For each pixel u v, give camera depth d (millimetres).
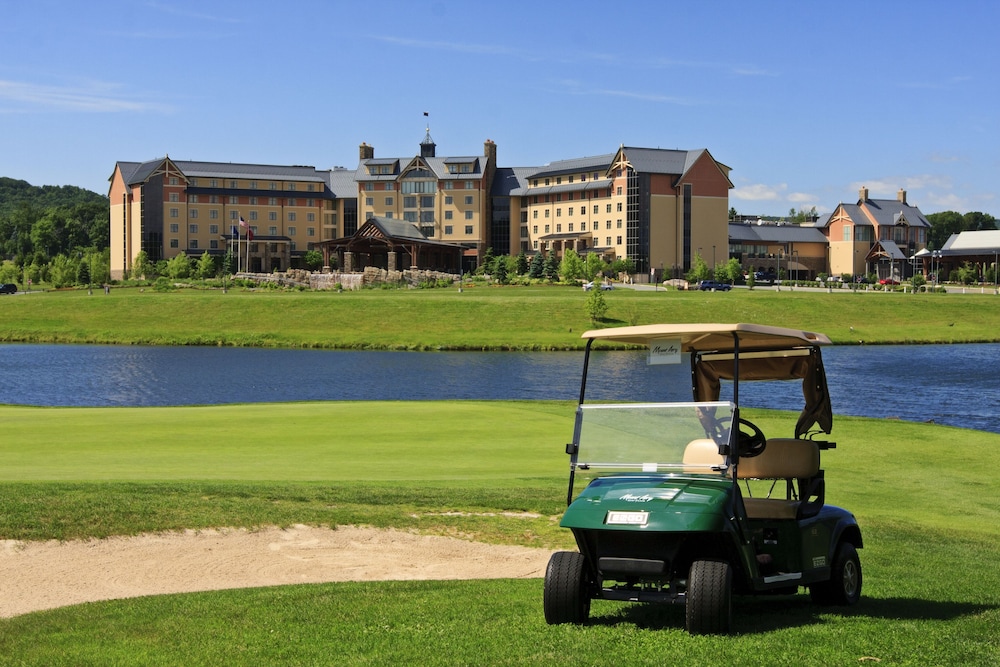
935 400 55594
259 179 189250
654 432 11172
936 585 13977
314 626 11039
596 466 11305
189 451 25859
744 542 10508
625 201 169750
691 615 10227
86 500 16797
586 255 170250
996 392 59344
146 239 181500
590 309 107938
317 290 139125
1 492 17234
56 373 71188
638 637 10281
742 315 113125
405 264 179875
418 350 94438
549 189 183250
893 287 155250
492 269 166625
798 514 11664
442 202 187000
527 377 69125
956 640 10328
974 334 107750
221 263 182375
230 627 11039
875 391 59812
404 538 16219
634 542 10500
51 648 10328
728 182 173875
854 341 102875
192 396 58469
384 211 189750
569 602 10773
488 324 105625
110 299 118500
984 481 25719
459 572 14727
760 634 10453
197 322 108625
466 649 9922
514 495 19125
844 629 10719
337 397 58062
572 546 16188
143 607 12008
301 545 15625
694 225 171250
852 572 12648
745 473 12195
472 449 27188
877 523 18984
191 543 15352
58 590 13242
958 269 191375
